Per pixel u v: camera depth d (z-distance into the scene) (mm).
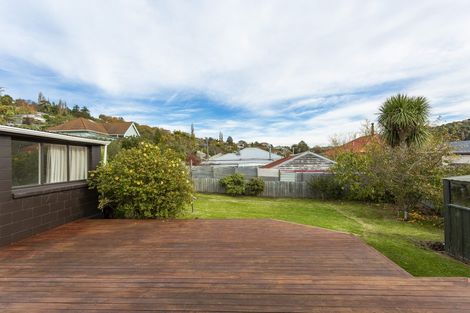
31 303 2412
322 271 3164
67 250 3916
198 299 2480
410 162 8125
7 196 4223
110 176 6148
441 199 7570
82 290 2656
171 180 6230
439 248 5441
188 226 5359
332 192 11867
